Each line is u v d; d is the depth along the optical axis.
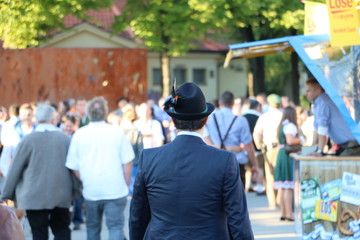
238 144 26.72
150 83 92.44
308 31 20.42
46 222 19.50
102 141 19.12
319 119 19.84
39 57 56.72
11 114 27.44
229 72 101.62
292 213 28.02
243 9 48.62
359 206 19.08
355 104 18.56
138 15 50.97
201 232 10.46
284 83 107.38
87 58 58.12
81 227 28.05
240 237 10.49
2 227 8.25
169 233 10.55
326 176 19.47
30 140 19.22
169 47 54.22
